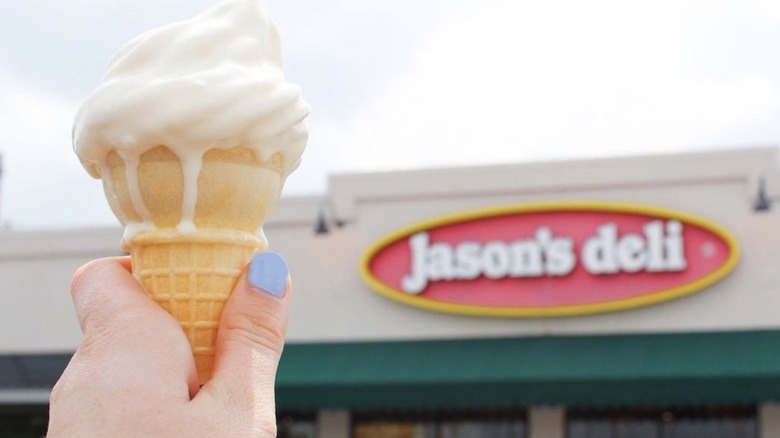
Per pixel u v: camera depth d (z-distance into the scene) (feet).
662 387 52.60
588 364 52.39
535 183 53.62
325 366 55.57
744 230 51.75
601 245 52.34
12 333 61.21
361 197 56.24
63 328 60.64
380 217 55.98
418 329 54.85
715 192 52.03
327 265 56.54
